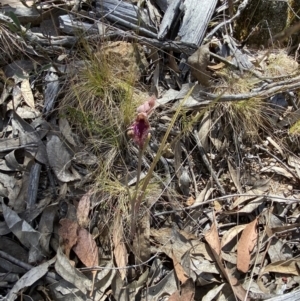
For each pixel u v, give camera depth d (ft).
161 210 2.03
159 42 2.24
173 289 1.89
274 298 1.84
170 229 1.99
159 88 2.25
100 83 2.13
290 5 2.52
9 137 2.10
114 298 1.87
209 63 2.31
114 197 2.00
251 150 2.22
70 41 2.25
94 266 1.89
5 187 1.99
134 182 2.04
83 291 1.86
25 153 2.05
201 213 2.06
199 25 2.31
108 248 1.94
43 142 2.08
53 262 1.89
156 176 2.04
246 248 1.97
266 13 2.41
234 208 2.07
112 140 2.08
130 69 2.20
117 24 2.32
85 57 2.24
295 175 2.19
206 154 2.15
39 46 2.16
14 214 1.93
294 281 1.96
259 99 2.22
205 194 2.09
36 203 1.98
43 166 2.06
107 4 2.32
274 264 1.98
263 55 2.44
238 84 2.26
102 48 2.19
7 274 1.88
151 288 1.90
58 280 1.87
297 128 2.22
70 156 2.05
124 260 1.90
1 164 2.03
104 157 2.07
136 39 2.23
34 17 2.31
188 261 1.92
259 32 2.47
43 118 2.13
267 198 2.10
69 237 1.91
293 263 1.98
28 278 1.84
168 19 2.27
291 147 2.26
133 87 2.17
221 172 2.16
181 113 2.14
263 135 2.27
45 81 2.20
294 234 2.07
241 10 2.38
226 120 2.20
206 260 1.95
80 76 2.17
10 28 2.13
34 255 1.90
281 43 2.51
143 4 2.38
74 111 2.09
